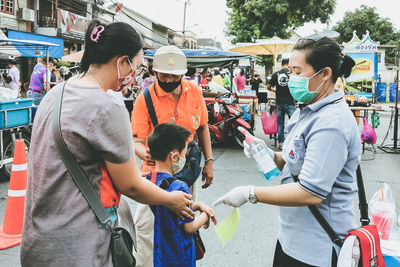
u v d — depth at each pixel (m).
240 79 13.70
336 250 1.58
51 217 1.40
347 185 1.59
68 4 21.30
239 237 3.60
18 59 18.09
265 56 27.56
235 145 8.31
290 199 1.51
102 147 1.38
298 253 1.64
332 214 1.58
